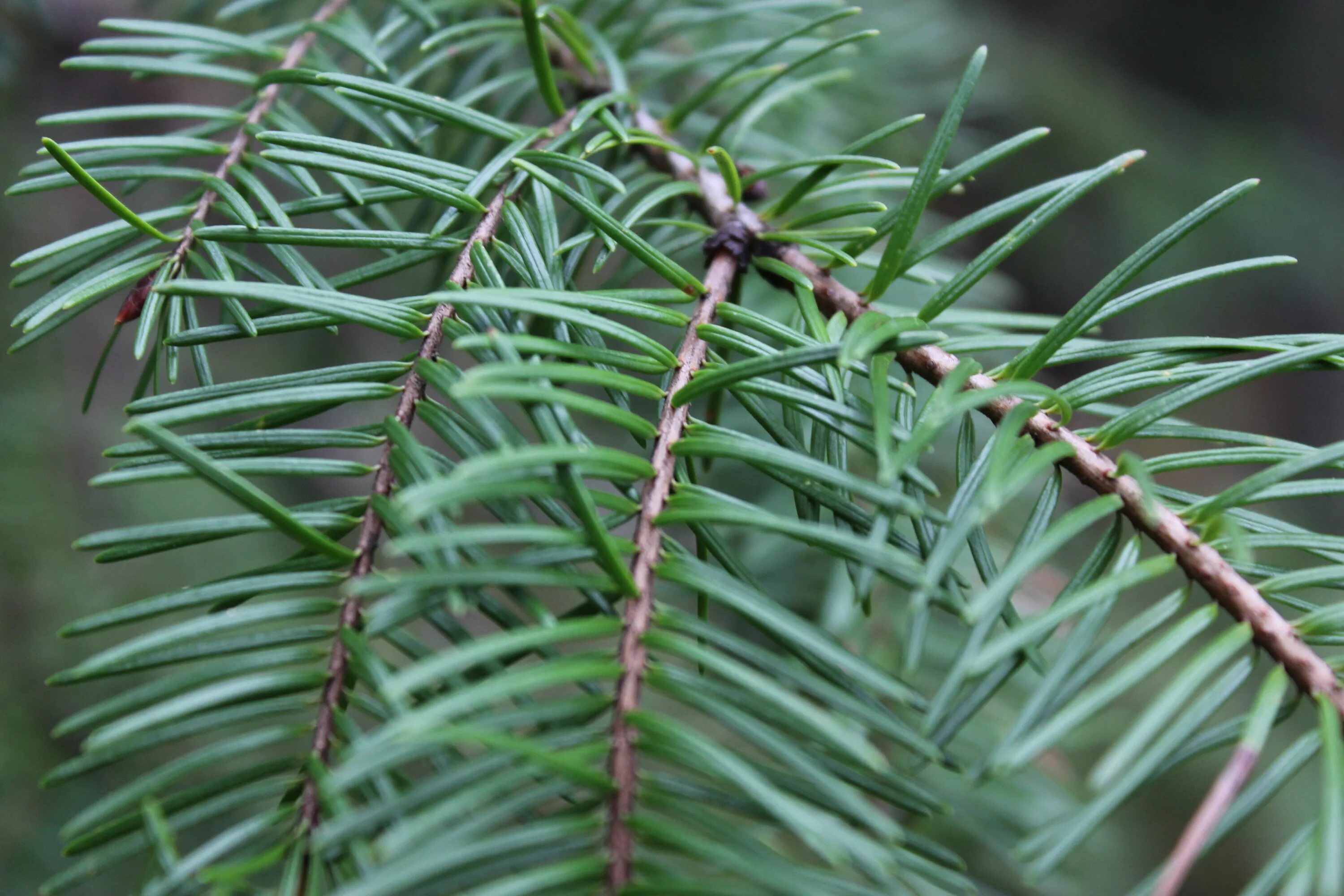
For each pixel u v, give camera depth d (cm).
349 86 27
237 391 25
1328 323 99
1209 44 122
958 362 26
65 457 45
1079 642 24
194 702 23
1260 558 59
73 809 40
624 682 23
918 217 26
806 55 29
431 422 25
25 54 42
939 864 24
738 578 25
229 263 26
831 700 23
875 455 25
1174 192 89
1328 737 23
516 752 22
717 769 23
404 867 22
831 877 23
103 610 43
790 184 35
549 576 23
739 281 28
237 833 23
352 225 28
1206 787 61
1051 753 40
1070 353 26
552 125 28
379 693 23
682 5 36
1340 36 121
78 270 27
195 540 24
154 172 27
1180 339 26
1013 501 40
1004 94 68
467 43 31
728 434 25
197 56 30
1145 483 24
